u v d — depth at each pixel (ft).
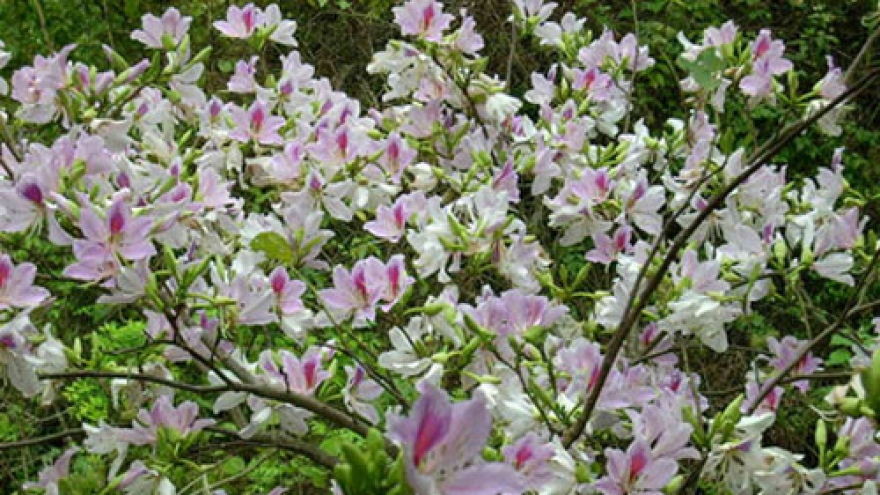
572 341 7.88
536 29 9.68
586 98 9.37
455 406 5.26
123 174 7.59
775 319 14.12
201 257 7.94
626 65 9.50
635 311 6.95
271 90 9.03
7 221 7.07
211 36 15.12
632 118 17.88
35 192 6.95
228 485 9.06
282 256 7.55
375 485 5.22
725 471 7.22
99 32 16.42
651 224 8.41
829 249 8.14
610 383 7.18
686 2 18.39
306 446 7.81
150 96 8.77
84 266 6.81
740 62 8.59
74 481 7.22
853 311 7.79
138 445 7.50
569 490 6.83
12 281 6.87
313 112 9.02
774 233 8.67
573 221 8.38
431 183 8.46
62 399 10.41
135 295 6.92
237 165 8.51
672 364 8.60
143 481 7.25
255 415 7.52
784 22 19.93
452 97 9.09
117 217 6.77
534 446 6.64
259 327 9.27
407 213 7.88
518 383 7.35
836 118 8.66
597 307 8.06
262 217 8.19
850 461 7.68
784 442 11.46
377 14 15.31
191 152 8.13
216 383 7.57
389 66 9.03
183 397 9.89
